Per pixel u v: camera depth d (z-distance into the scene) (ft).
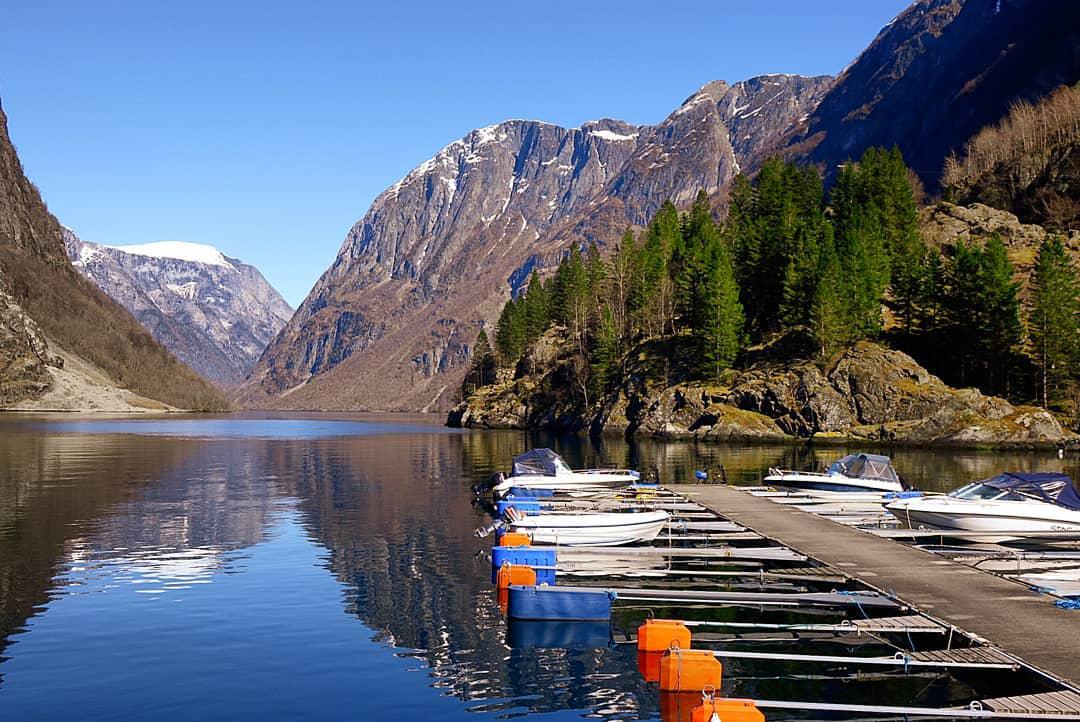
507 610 82.74
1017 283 362.74
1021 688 60.75
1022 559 98.27
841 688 62.44
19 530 126.82
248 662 66.90
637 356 468.75
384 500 164.04
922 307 402.11
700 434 389.60
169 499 164.35
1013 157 651.66
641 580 95.50
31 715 56.18
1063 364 349.00
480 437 449.48
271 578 95.40
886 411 354.74
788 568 96.63
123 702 58.49
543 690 61.93
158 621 77.71
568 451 318.24
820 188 529.86
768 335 441.68
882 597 77.30
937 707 58.18
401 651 70.13
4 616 79.10
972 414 337.31
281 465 248.52
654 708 58.80
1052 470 228.22
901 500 121.80
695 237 522.06
